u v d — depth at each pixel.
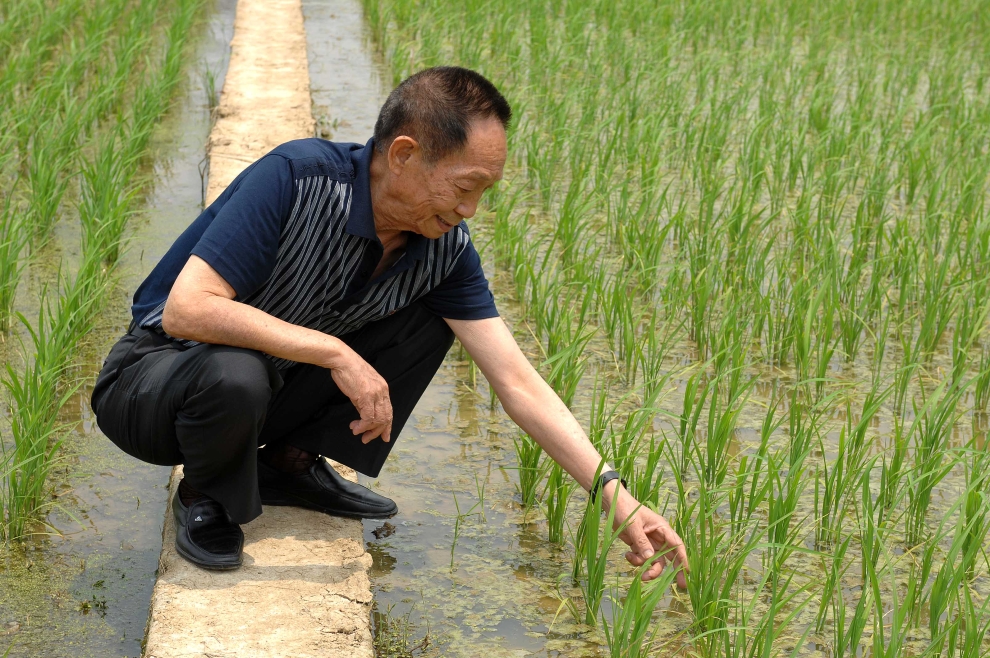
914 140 6.43
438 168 2.41
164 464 2.76
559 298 4.91
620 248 5.54
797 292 4.43
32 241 5.15
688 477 3.55
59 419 3.73
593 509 2.72
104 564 2.97
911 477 3.32
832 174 6.15
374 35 10.64
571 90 7.54
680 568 2.56
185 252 2.70
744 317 4.76
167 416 2.60
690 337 4.61
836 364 4.39
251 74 8.28
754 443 3.78
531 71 8.52
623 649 2.54
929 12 11.60
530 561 3.09
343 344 2.56
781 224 5.90
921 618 2.89
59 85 6.90
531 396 2.79
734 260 5.06
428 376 2.95
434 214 2.50
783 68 9.07
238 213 2.50
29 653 2.62
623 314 4.27
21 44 8.89
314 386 2.87
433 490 3.43
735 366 4.13
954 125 7.22
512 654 2.69
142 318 2.72
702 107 7.30
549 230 5.75
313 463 3.07
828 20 11.09
